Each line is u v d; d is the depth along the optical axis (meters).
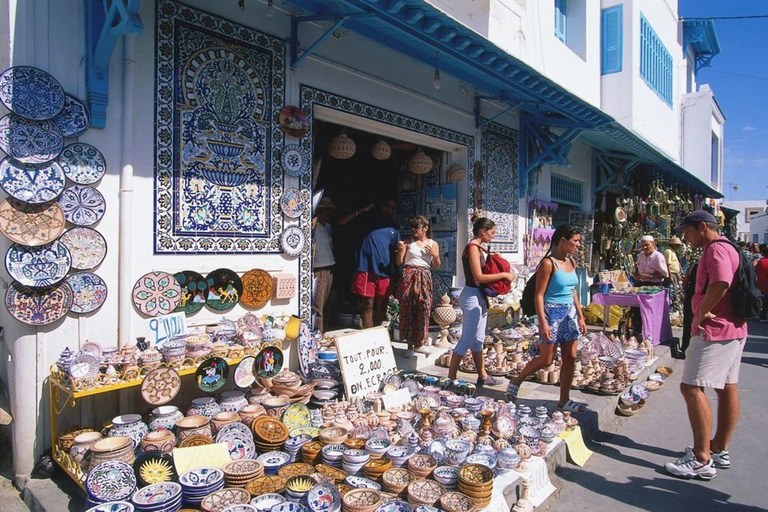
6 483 3.25
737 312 3.58
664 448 4.29
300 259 4.74
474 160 7.04
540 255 8.64
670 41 14.11
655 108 12.43
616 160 11.45
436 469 3.11
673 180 13.66
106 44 3.19
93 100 3.34
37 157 3.12
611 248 11.43
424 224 5.45
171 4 3.77
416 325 5.52
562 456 3.83
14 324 3.19
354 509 2.61
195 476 2.85
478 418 4.03
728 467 3.94
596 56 10.55
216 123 4.06
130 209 3.54
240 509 2.54
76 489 3.04
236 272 4.23
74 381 2.95
